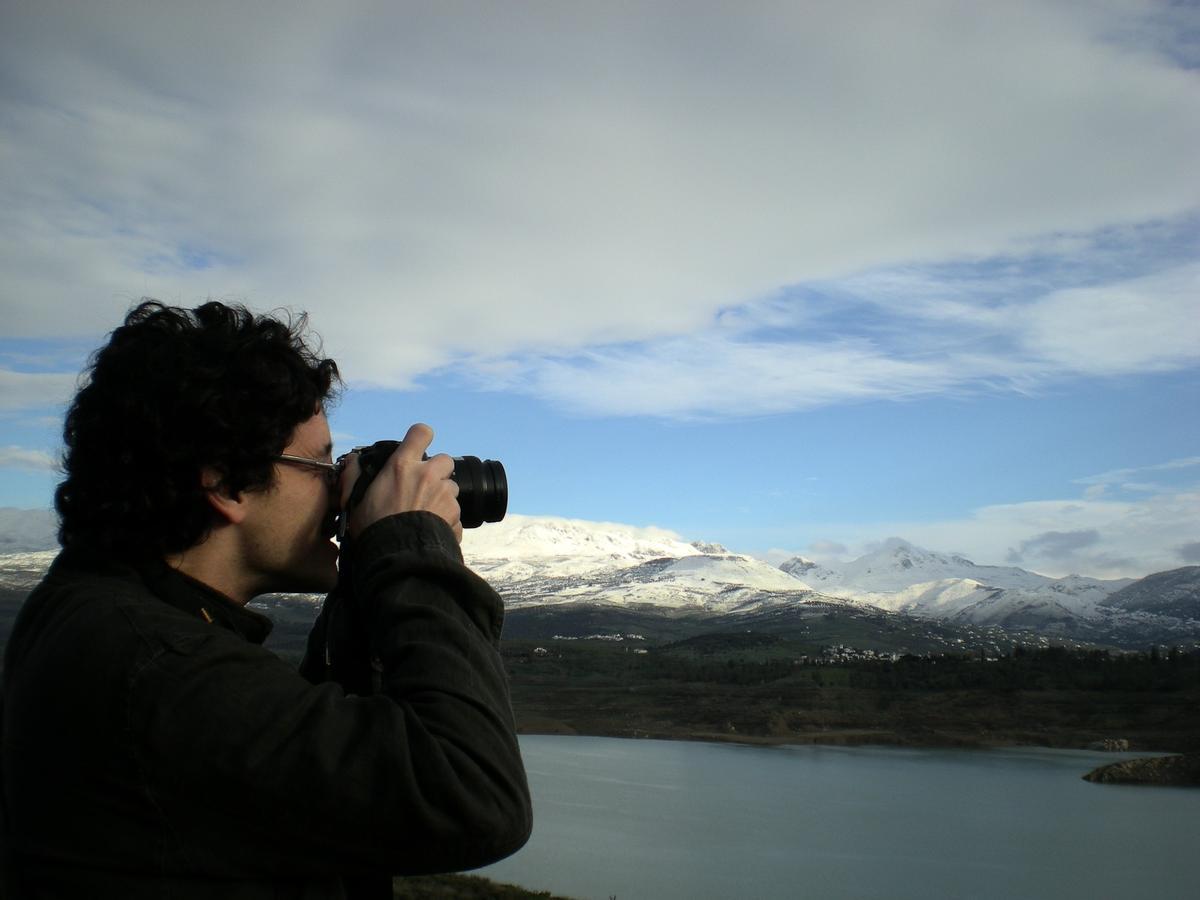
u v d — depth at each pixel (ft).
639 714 448.65
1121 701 419.33
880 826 186.91
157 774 4.29
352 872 4.51
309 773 4.31
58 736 4.39
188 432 4.91
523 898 86.07
